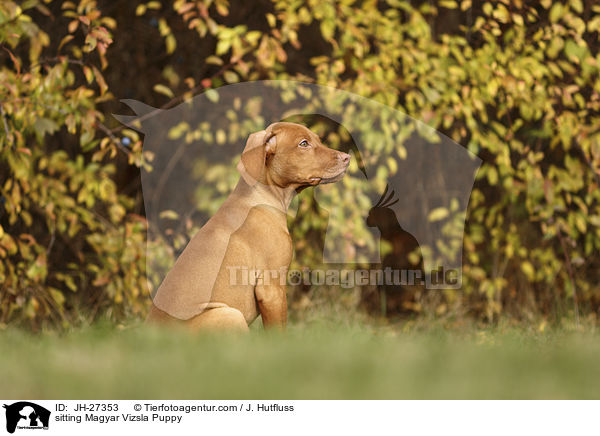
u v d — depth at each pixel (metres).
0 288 10.80
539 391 5.45
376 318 11.76
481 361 6.04
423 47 10.78
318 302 11.15
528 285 12.37
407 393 5.27
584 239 12.69
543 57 11.15
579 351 6.44
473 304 12.41
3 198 11.91
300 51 12.95
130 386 5.21
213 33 10.00
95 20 9.84
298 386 5.26
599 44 11.97
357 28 10.48
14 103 9.66
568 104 11.16
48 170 11.51
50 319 11.67
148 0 12.77
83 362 5.79
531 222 12.65
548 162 12.52
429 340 8.33
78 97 9.81
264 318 7.93
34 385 5.29
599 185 11.78
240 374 5.45
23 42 12.01
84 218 11.08
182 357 5.87
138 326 9.37
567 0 11.08
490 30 11.45
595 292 12.38
